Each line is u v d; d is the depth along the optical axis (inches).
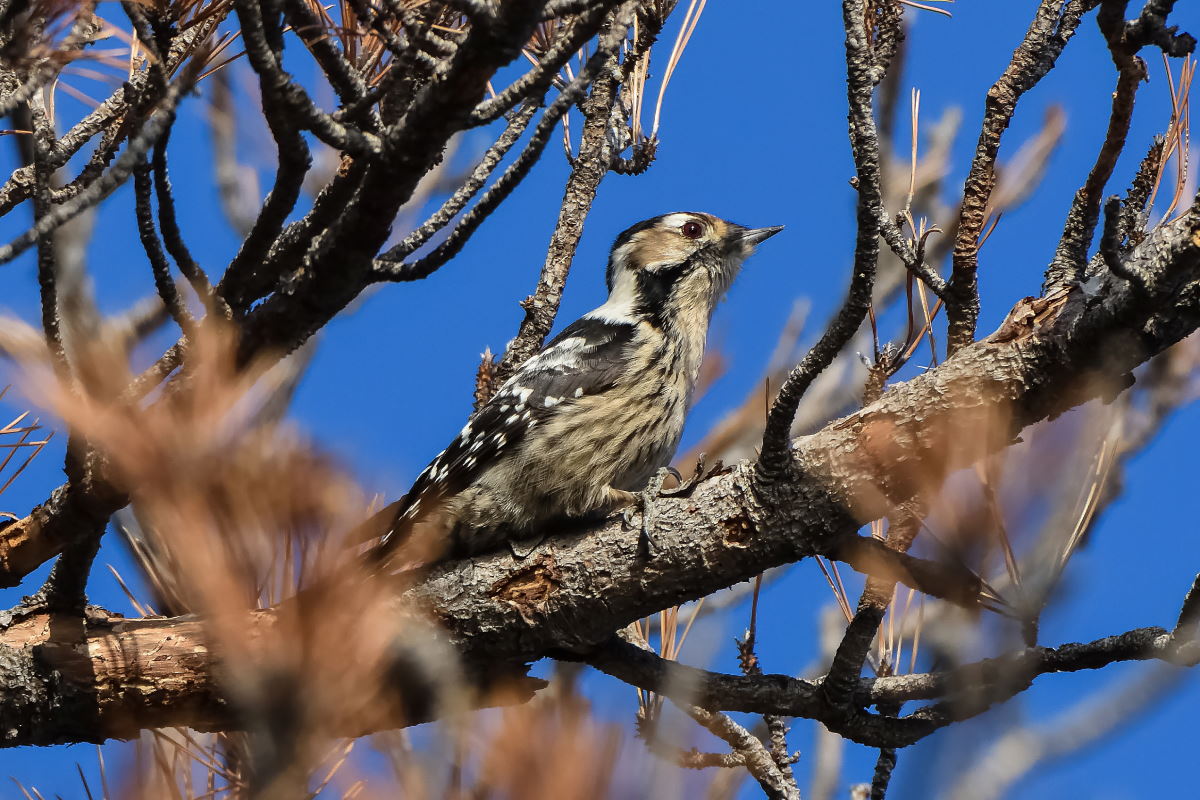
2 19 210.8
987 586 215.9
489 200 241.9
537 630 303.4
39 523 285.6
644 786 112.4
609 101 364.2
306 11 222.4
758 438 408.2
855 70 234.4
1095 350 259.3
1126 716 287.1
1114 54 243.8
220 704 295.9
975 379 268.4
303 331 258.7
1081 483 204.8
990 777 217.5
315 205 257.4
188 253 237.3
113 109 272.8
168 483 108.4
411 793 113.4
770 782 310.2
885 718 298.2
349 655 128.4
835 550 288.8
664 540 294.2
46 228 193.5
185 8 241.0
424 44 222.1
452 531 357.4
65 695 296.0
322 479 110.0
